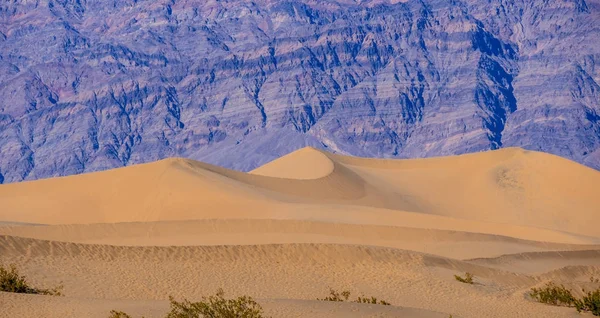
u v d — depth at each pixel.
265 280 99.88
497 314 84.62
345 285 100.12
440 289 99.69
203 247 111.44
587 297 89.38
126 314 65.31
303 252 113.19
